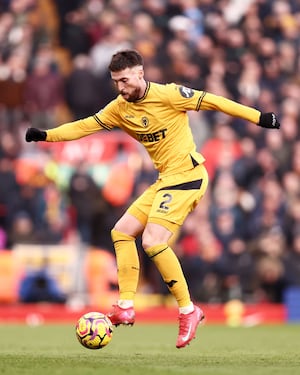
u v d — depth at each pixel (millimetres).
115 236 26453
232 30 64500
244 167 56406
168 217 25625
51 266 51750
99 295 51594
